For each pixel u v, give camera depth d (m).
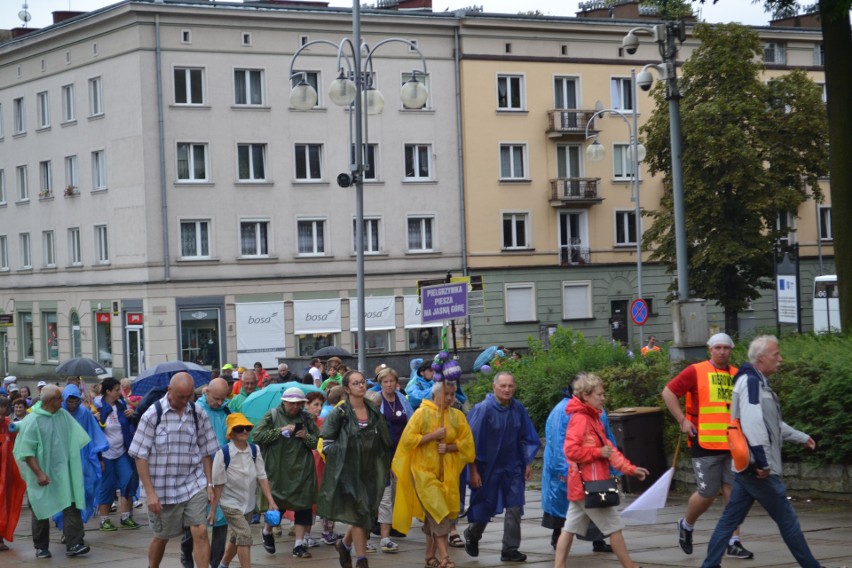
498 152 57.03
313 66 53.41
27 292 59.81
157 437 11.22
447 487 12.08
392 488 14.09
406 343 55.50
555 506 12.66
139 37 50.22
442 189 56.12
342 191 54.19
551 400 21.23
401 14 54.56
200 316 51.50
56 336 58.22
